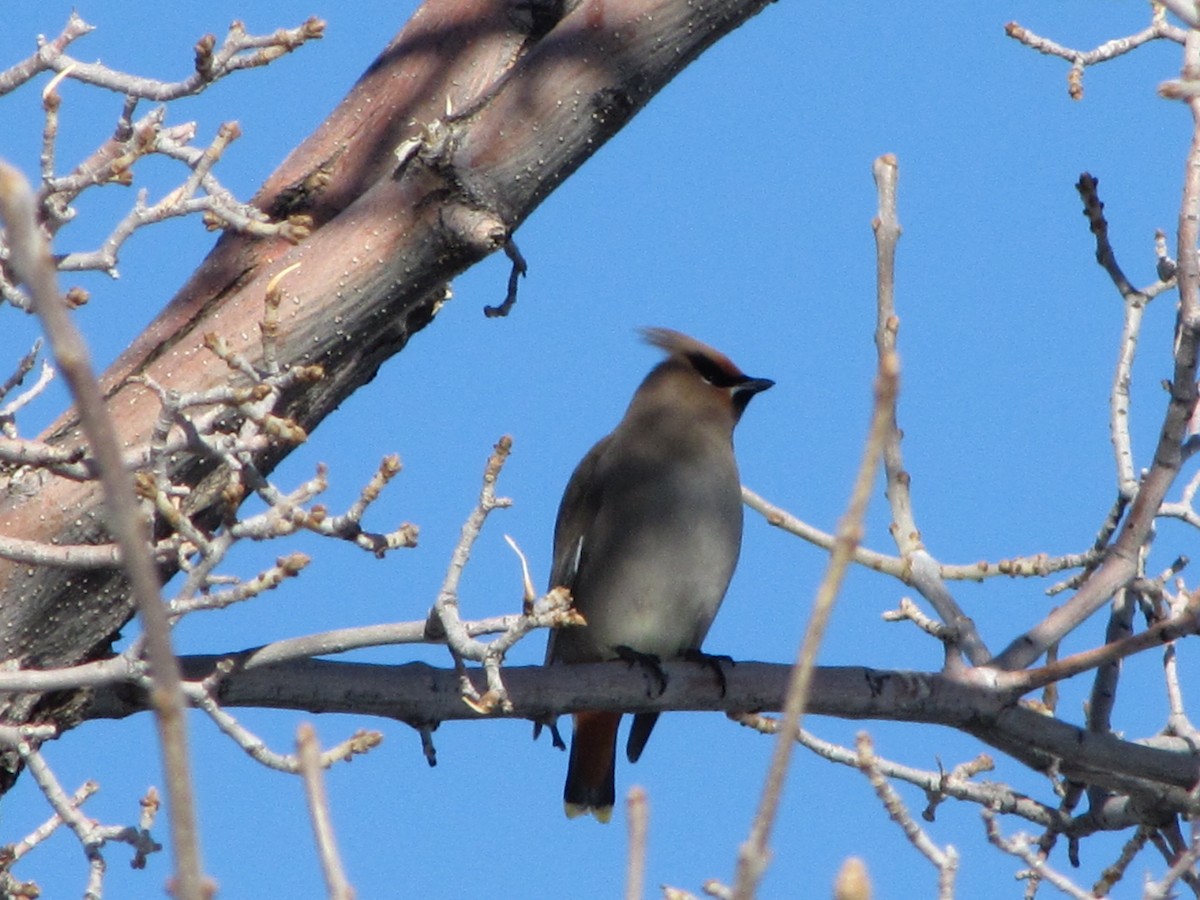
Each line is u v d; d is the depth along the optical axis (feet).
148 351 25.86
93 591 25.21
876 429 9.53
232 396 21.03
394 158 29.50
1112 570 30.32
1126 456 31.60
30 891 24.76
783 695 30.12
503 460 22.82
